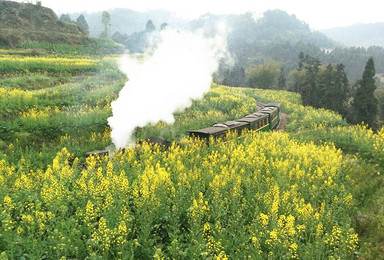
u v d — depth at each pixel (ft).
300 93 243.19
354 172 50.83
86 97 88.84
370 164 53.21
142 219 29.32
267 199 34.60
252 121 81.30
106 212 29.63
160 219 30.83
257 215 31.37
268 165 49.39
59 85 103.86
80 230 27.55
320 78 204.95
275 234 25.66
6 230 24.73
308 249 26.94
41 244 24.71
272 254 25.36
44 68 118.52
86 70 129.49
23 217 25.76
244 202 34.71
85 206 32.22
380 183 45.11
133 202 32.50
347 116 178.50
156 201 31.35
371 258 28.22
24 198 32.78
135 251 26.48
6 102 70.23
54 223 29.04
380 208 37.40
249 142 66.85
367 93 147.54
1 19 229.25
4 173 41.06
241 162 48.39
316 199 39.32
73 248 24.38
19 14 243.40
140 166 45.73
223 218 32.60
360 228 34.17
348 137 71.56
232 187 38.55
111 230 24.90
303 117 130.11
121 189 32.94
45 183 34.68
